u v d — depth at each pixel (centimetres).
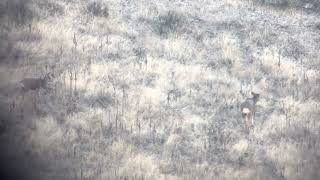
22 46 5834
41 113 4738
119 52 6362
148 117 5069
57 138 4325
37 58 5756
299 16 8819
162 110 5231
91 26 6875
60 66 5691
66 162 4041
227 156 4647
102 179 3903
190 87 5872
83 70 5719
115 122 4838
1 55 5631
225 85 6069
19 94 4919
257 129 5225
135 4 7825
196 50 6869
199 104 5544
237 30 7769
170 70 6147
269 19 8425
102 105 5153
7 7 6619
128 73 5884
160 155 4494
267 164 4591
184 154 4594
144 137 4722
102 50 6294
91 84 5400
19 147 4031
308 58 7475
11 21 6372
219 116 5369
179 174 4203
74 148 4278
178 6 8112
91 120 4791
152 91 5525
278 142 5031
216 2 8581
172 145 4666
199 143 4788
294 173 4438
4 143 4041
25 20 6419
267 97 6022
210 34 7475
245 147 4781
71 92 5184
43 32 6247
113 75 5772
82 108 5003
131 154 4372
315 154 4788
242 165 4544
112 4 7656
